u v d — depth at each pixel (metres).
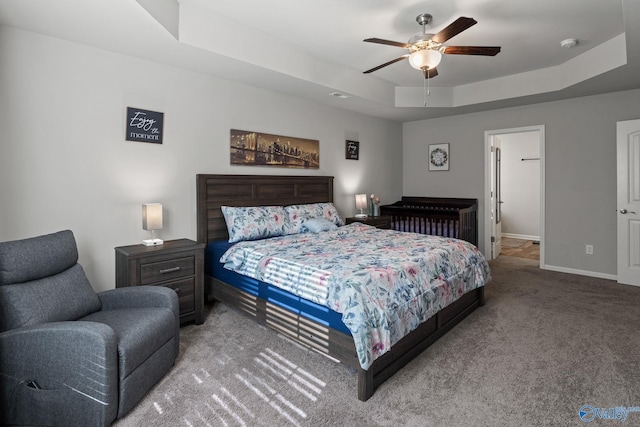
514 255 5.91
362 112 5.34
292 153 4.41
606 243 4.41
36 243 2.03
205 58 3.05
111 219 2.95
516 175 7.45
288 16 2.91
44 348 1.69
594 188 4.46
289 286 2.44
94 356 1.67
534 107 4.88
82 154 2.77
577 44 3.49
